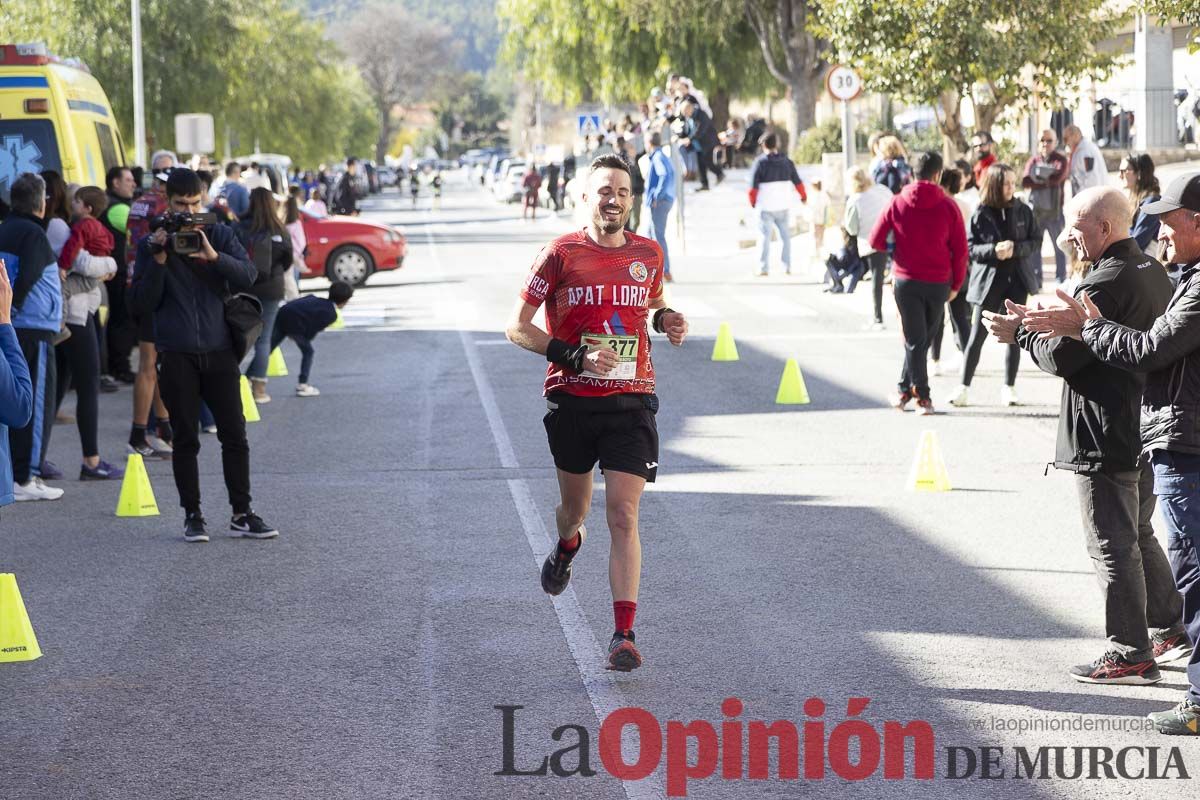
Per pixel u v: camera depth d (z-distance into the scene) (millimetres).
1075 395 6699
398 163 155000
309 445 13211
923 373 13992
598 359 6758
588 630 7621
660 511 10383
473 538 9688
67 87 17375
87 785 5676
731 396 15352
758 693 6637
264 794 5559
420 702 6570
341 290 16125
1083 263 6828
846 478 11422
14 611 7355
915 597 8164
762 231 29000
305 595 8398
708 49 50531
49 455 13172
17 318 10883
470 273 32219
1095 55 25344
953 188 14188
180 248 9375
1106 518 6711
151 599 8391
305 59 65062
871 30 24500
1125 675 6730
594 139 41312
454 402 15383
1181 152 33562
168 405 9719
